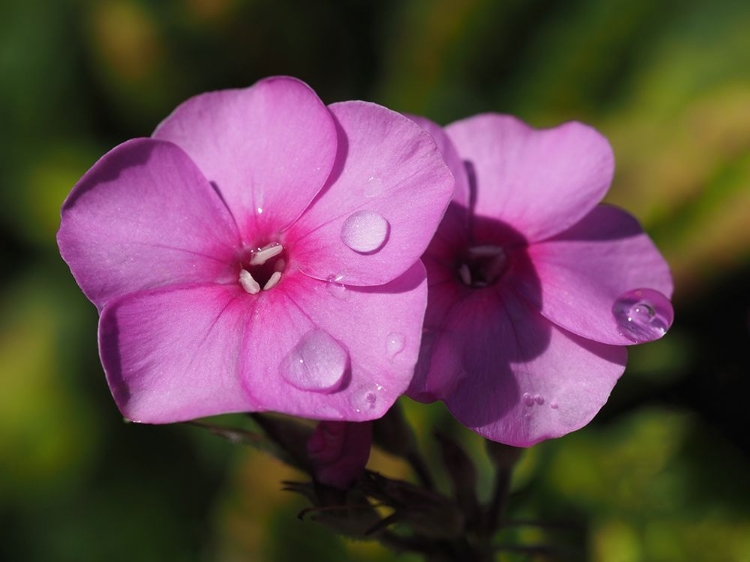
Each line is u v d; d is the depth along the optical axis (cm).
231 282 13
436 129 14
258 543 18
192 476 21
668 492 17
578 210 14
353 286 13
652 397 18
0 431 21
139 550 21
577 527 14
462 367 13
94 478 21
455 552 14
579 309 13
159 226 13
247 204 13
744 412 18
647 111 20
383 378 12
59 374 21
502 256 14
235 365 13
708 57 20
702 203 19
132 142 13
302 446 14
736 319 18
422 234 12
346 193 13
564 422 13
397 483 13
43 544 21
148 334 13
